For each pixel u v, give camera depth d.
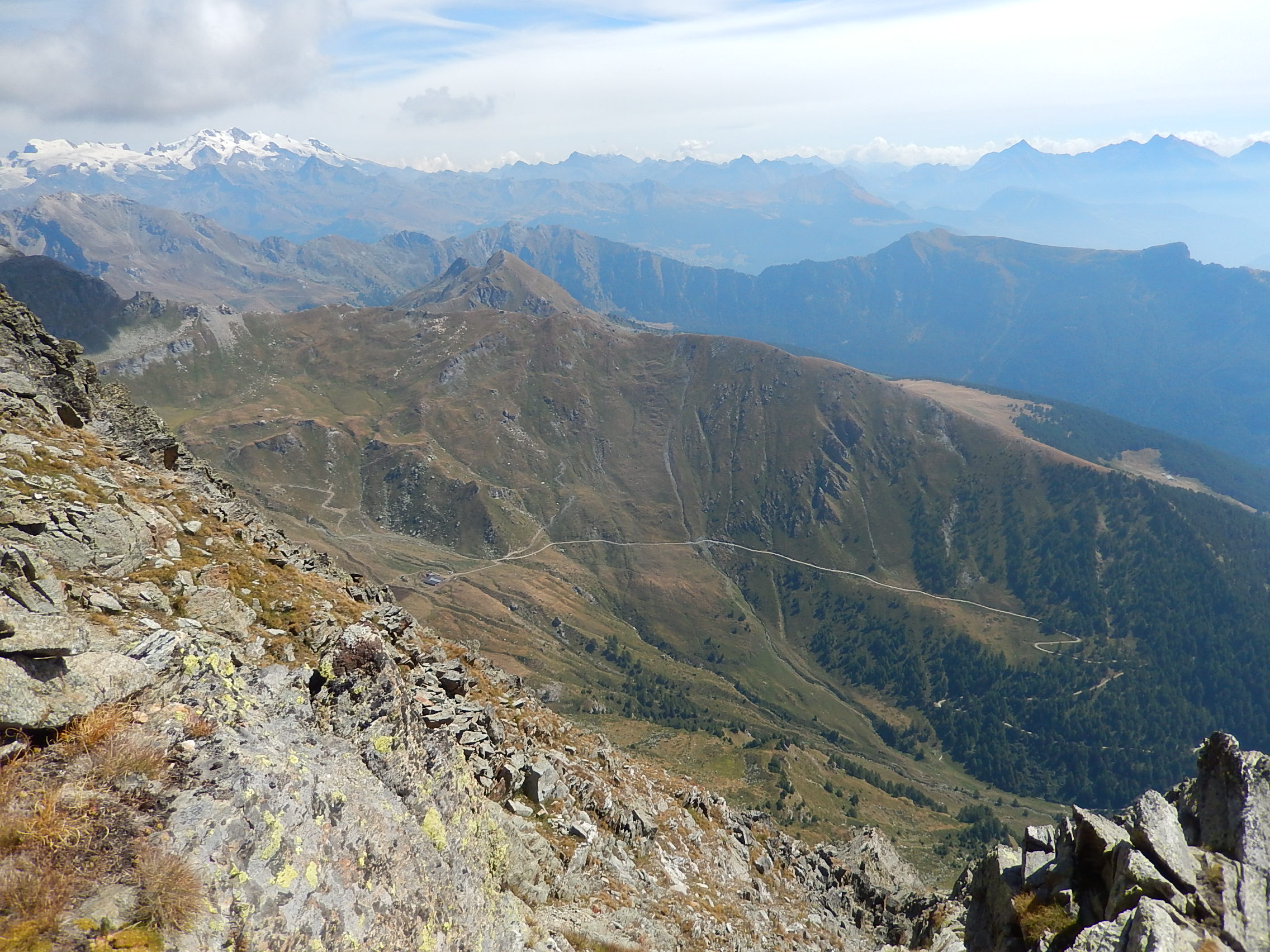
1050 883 21.16
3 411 40.75
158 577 31.97
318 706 18.69
